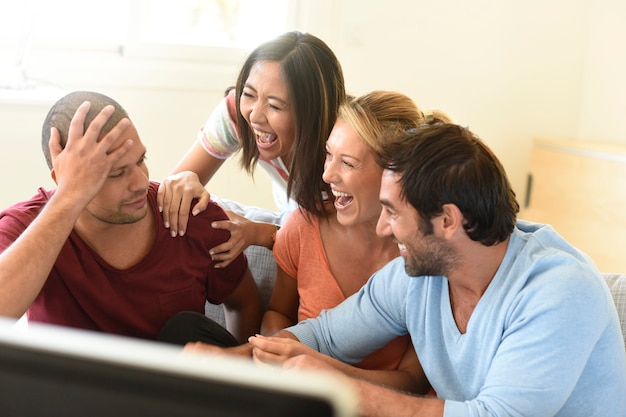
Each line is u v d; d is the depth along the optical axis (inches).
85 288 59.7
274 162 78.8
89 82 126.3
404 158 49.3
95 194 54.1
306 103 67.6
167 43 131.1
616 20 155.3
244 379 18.4
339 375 51.9
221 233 66.0
